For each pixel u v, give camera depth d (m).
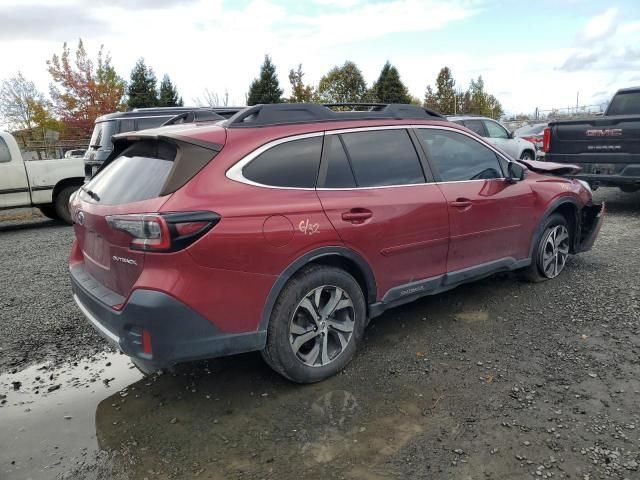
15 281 5.99
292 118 3.44
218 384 3.46
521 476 2.46
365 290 3.67
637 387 3.19
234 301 2.95
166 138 3.07
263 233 2.99
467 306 4.62
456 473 2.50
